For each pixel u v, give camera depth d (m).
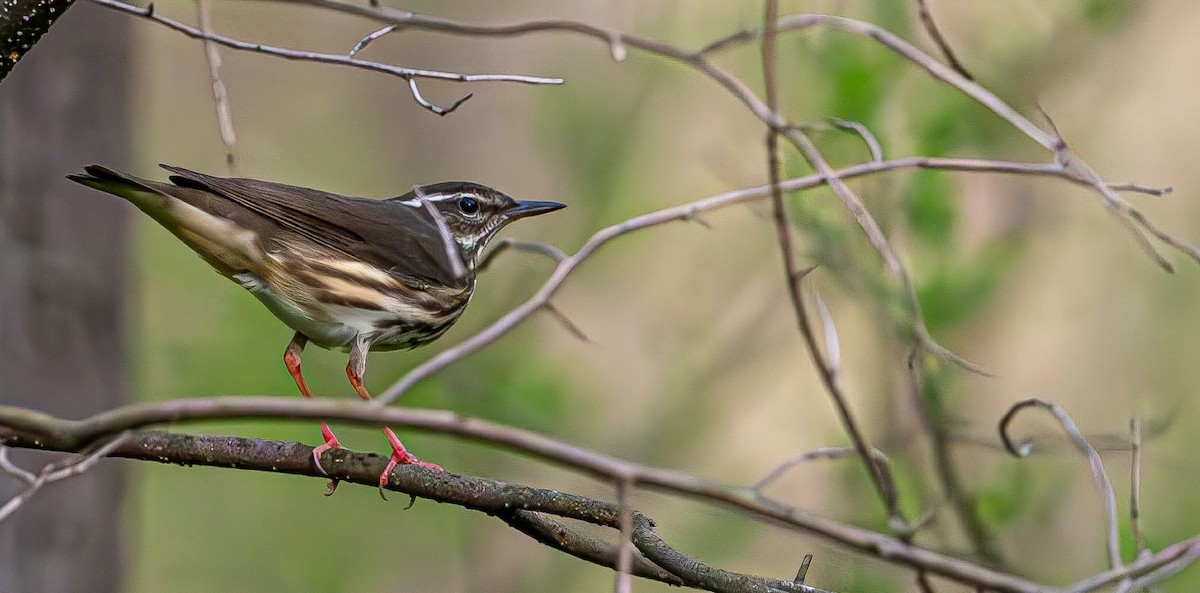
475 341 5.39
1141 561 5.63
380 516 18.06
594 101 16.11
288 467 7.91
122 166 12.31
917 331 6.36
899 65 11.59
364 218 9.88
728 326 16.05
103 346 12.09
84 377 11.95
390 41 20.78
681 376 15.84
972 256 11.92
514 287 15.48
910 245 11.36
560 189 18.19
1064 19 13.20
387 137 20.73
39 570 11.86
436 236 10.26
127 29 12.34
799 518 4.94
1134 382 13.84
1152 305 14.22
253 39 21.05
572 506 8.19
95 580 12.24
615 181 16.16
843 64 11.51
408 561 17.97
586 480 13.52
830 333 5.67
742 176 12.66
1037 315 13.98
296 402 4.83
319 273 9.51
